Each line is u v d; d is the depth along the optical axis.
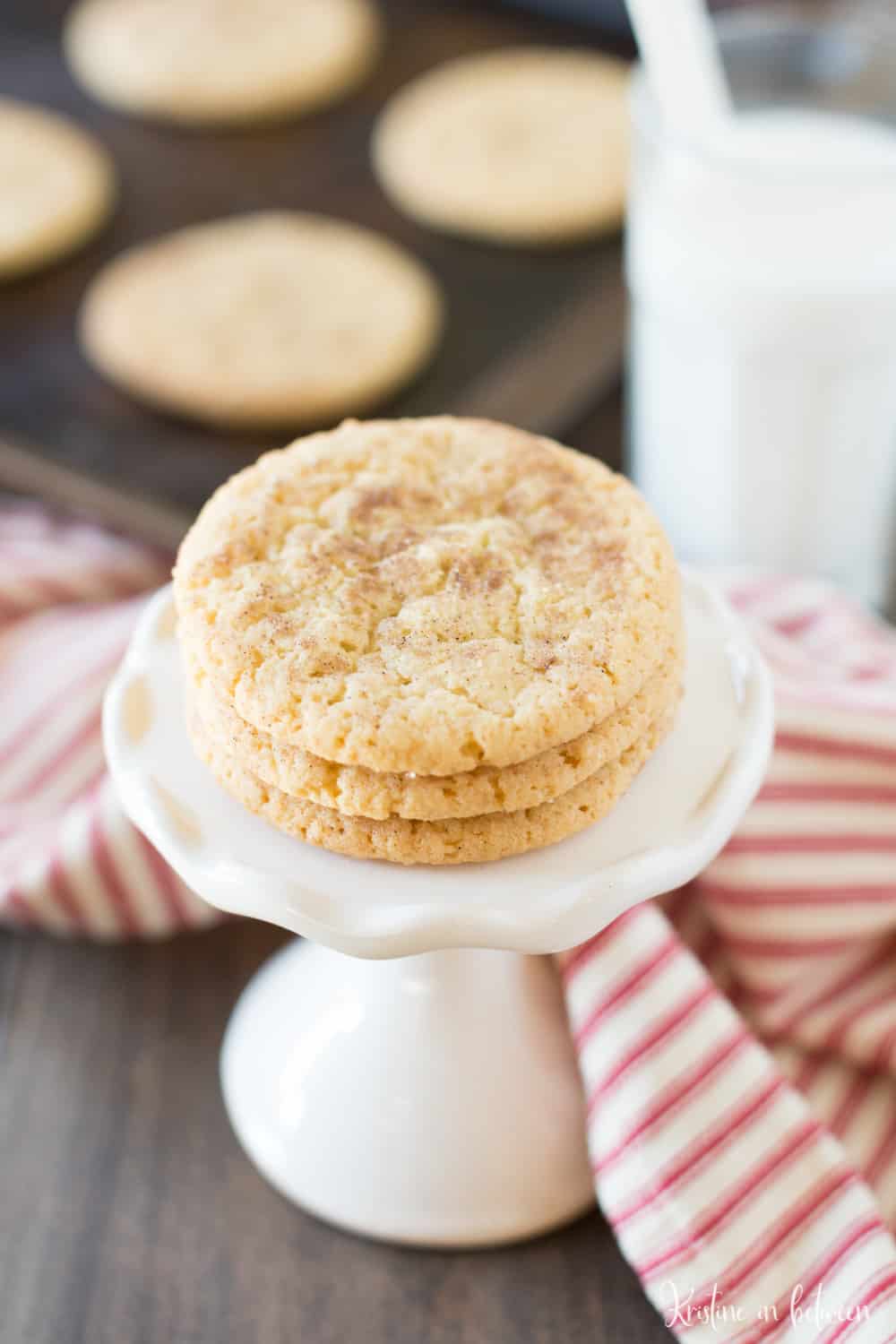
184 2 0.80
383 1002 0.44
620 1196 0.42
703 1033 0.43
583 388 0.62
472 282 0.67
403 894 0.38
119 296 0.66
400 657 0.39
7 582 0.55
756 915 0.46
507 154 0.71
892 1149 0.45
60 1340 0.43
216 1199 0.45
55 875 0.47
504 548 0.40
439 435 0.42
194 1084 0.47
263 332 0.64
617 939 0.44
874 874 0.46
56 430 0.61
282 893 0.38
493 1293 0.44
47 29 0.80
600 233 0.69
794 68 0.58
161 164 0.73
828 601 0.51
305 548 0.40
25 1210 0.45
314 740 0.38
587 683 0.38
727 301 0.55
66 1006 0.48
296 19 0.78
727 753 0.41
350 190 0.71
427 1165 0.44
